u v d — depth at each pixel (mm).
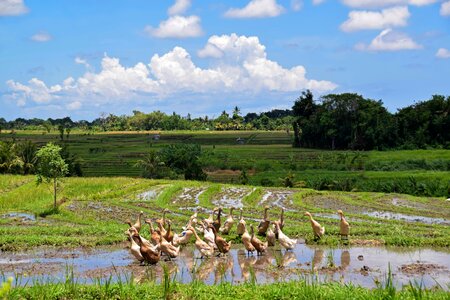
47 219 34250
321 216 36469
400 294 14352
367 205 43906
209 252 22156
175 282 15328
